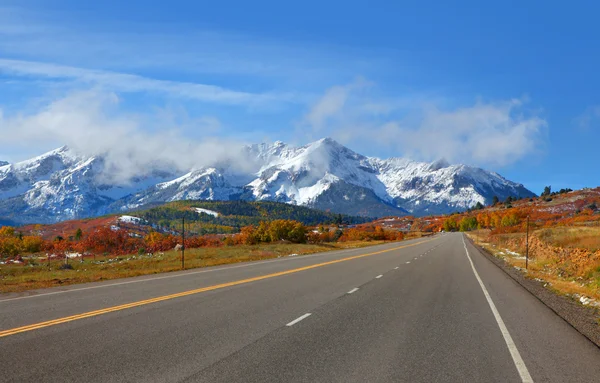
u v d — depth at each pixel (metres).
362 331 8.64
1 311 10.34
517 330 9.18
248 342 7.58
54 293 13.59
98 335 7.96
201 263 28.02
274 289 14.78
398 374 6.03
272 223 68.69
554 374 6.24
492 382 5.84
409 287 16.25
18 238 79.12
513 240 58.53
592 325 10.16
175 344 7.38
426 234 164.00
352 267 24.75
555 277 22.33
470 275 21.73
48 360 6.38
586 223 82.75
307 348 7.25
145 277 19.00
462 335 8.55
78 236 102.88
